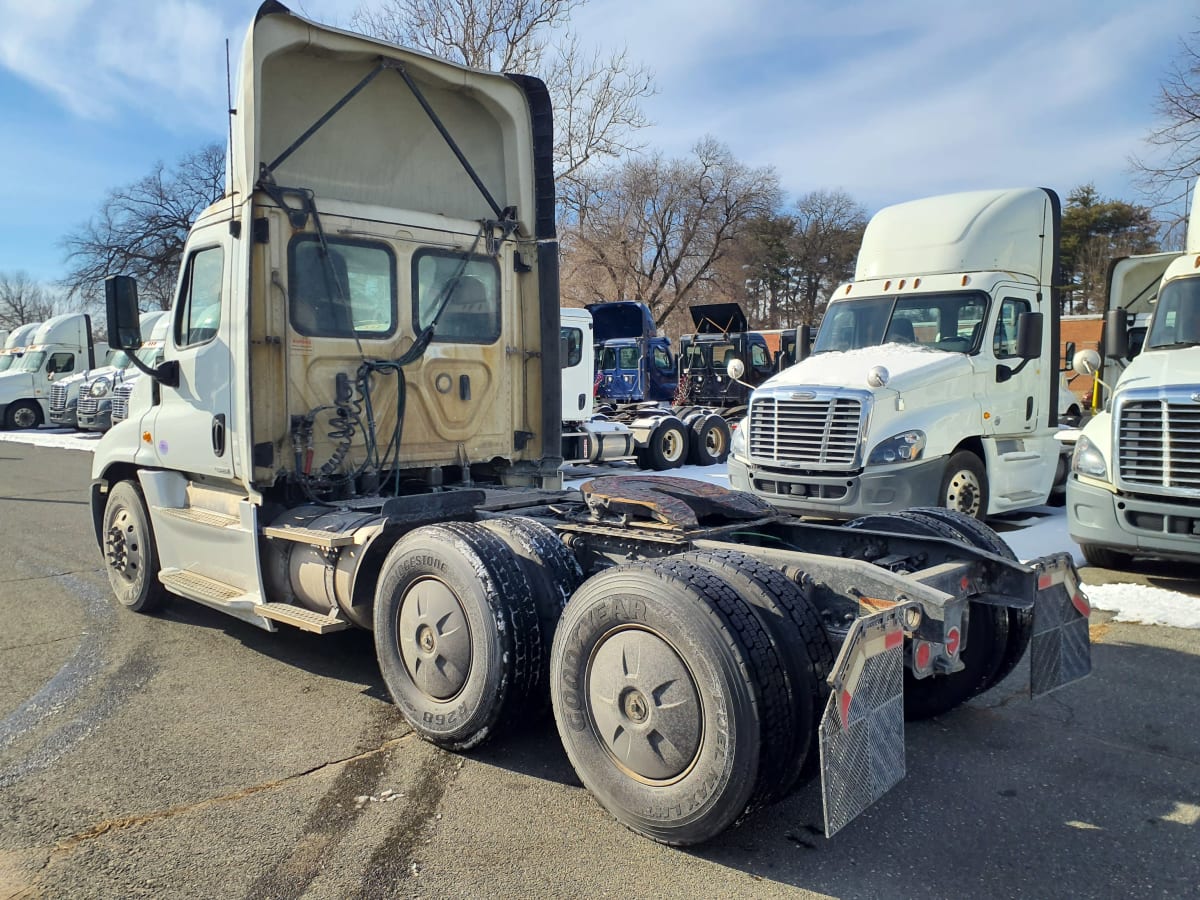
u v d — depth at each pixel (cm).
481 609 382
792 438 867
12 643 585
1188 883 304
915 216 1010
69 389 2720
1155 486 658
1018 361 954
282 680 512
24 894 296
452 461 590
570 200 3067
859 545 450
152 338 2353
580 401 1606
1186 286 794
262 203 503
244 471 502
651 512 427
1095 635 586
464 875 307
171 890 298
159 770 392
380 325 555
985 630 432
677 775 317
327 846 327
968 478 902
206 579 564
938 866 315
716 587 321
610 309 2406
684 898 294
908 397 845
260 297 503
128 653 562
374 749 415
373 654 561
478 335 606
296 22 496
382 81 567
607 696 339
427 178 601
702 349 2402
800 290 6562
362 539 442
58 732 436
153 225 3894
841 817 284
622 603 331
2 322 8888
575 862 316
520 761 402
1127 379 710
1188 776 387
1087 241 5156
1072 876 309
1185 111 2097
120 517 657
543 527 429
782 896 296
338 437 531
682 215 4609
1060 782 382
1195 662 533
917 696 450
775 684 304
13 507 1223
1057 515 1071
